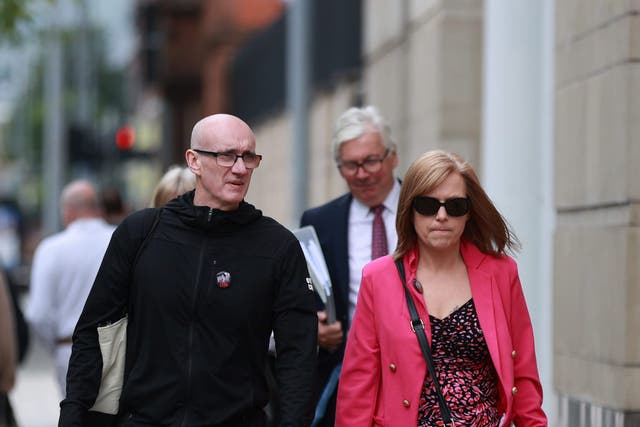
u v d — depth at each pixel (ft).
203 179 34.04
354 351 35.27
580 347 49.44
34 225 376.89
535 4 57.57
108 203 72.64
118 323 34.24
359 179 43.32
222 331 33.53
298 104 94.43
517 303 35.29
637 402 45.34
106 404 34.27
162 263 33.73
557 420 51.90
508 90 57.72
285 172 160.97
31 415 88.84
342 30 115.24
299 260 34.53
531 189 57.21
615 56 46.37
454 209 34.09
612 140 46.55
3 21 104.32
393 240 43.83
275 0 243.81
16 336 58.95
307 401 33.60
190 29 325.62
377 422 34.99
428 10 84.12
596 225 48.65
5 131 470.39
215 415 33.27
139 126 461.37
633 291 45.19
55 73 202.69
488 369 34.35
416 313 34.22
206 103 285.84
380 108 102.27
